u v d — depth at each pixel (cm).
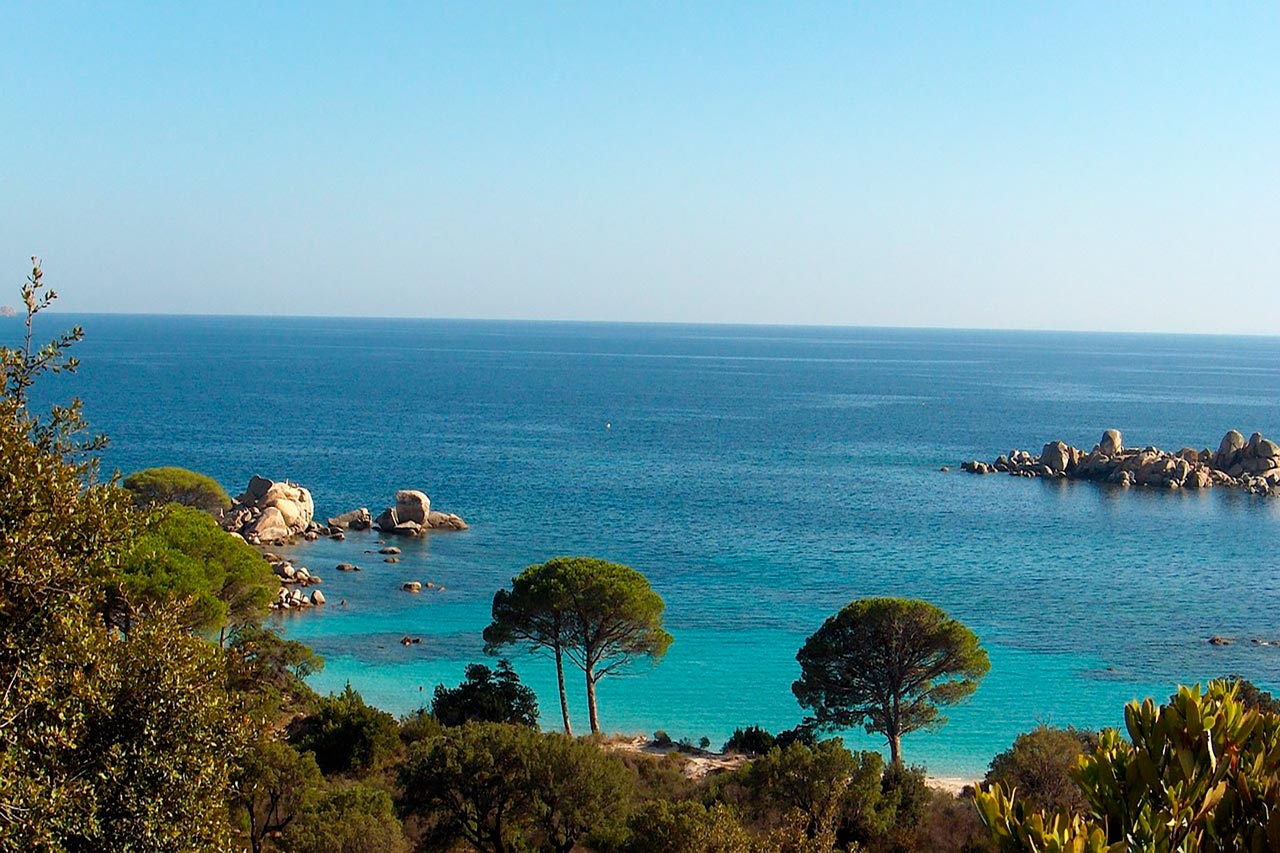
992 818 1143
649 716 5406
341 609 7588
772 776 3391
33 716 1391
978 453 17375
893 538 10531
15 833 1299
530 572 5003
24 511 1420
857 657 4438
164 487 8450
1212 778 1150
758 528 10919
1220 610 7788
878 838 3316
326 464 14600
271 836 3017
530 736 3341
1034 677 6081
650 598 4947
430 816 3275
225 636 4819
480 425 19762
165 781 1484
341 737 4094
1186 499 13425
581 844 3200
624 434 18938
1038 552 9975
